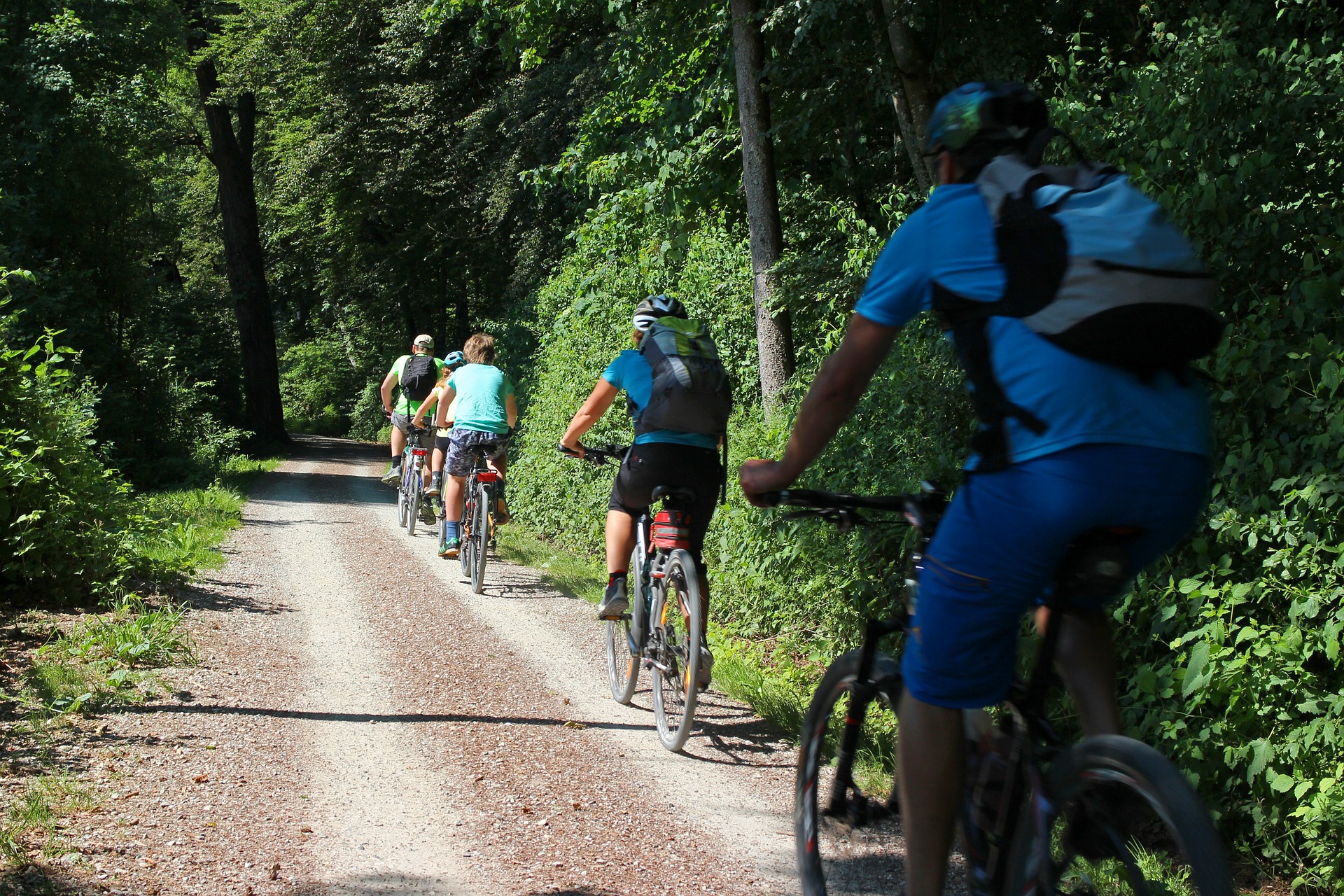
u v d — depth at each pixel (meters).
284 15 27.27
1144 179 4.61
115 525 8.28
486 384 9.76
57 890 3.38
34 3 19.97
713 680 6.55
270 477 23.50
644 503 5.70
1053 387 1.95
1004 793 2.34
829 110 10.27
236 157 34.38
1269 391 3.93
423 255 30.86
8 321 8.80
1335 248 3.93
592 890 3.65
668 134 12.62
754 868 3.89
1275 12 5.32
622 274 12.95
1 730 4.93
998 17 8.79
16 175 19.59
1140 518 1.97
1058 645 2.32
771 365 9.63
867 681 2.81
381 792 4.52
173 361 23.70
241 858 3.77
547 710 5.90
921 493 2.57
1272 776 3.66
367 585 9.52
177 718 5.34
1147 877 1.89
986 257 2.03
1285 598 3.94
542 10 13.73
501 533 13.27
